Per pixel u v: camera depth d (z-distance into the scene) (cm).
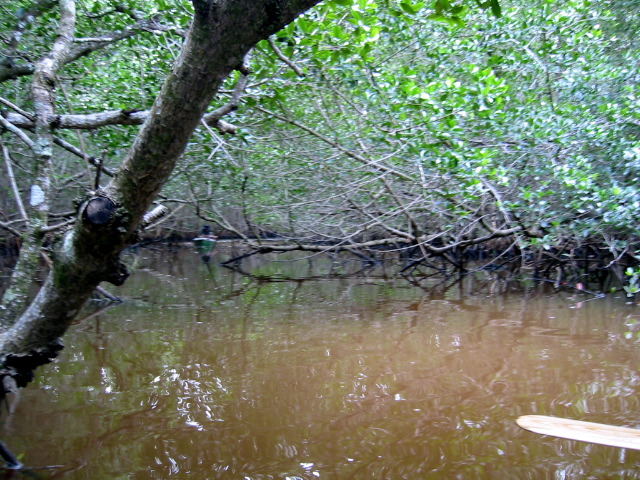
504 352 382
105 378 331
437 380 324
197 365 358
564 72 710
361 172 814
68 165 1055
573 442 241
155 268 993
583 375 326
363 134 728
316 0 161
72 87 627
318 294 675
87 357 377
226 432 253
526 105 693
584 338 416
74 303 207
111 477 213
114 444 241
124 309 567
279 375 335
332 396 300
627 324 463
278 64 582
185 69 162
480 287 715
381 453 230
